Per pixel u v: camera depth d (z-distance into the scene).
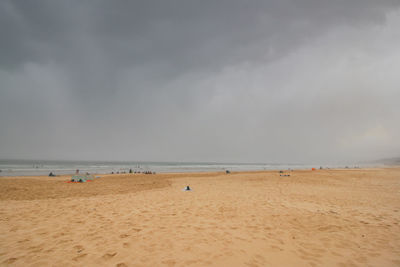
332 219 5.57
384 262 3.27
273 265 3.16
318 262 3.27
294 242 4.06
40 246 3.82
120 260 3.30
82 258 3.37
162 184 15.11
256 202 7.95
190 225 5.10
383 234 4.48
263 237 4.31
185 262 3.24
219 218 5.73
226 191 11.22
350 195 9.73
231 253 3.55
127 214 6.11
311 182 16.12
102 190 11.53
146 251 3.63
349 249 3.75
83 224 5.14
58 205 7.29
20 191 10.39
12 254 3.48
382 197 9.20
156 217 5.80
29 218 5.61
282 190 11.55
